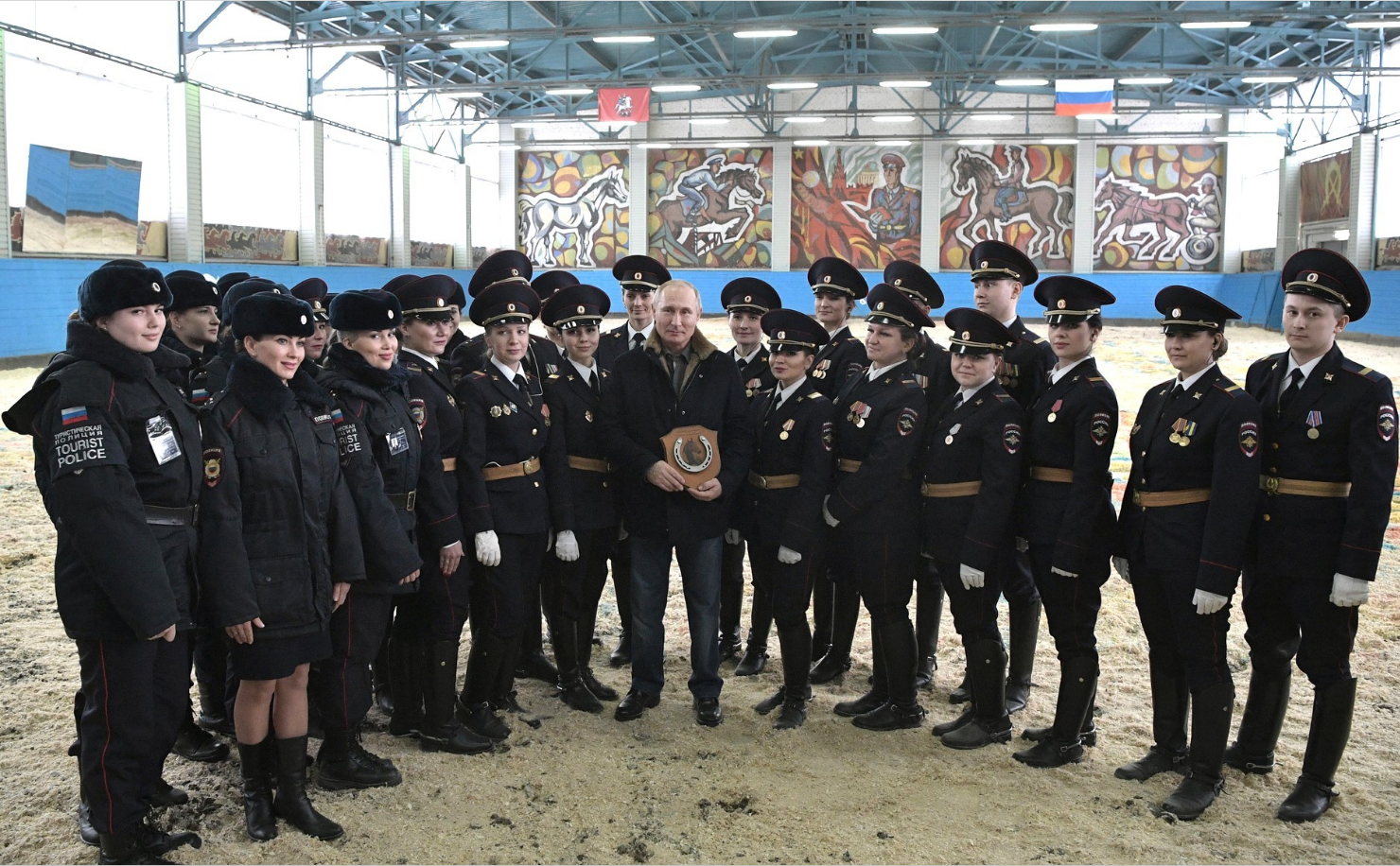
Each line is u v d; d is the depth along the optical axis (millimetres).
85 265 15836
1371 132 23156
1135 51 24672
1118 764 3439
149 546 2533
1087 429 3330
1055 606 3436
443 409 3479
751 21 17734
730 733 3705
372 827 2963
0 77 14250
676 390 3875
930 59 26859
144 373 2639
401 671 3596
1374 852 2842
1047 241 29234
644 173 30438
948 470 3600
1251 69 21078
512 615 3625
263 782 2947
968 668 3697
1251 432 3008
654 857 2814
